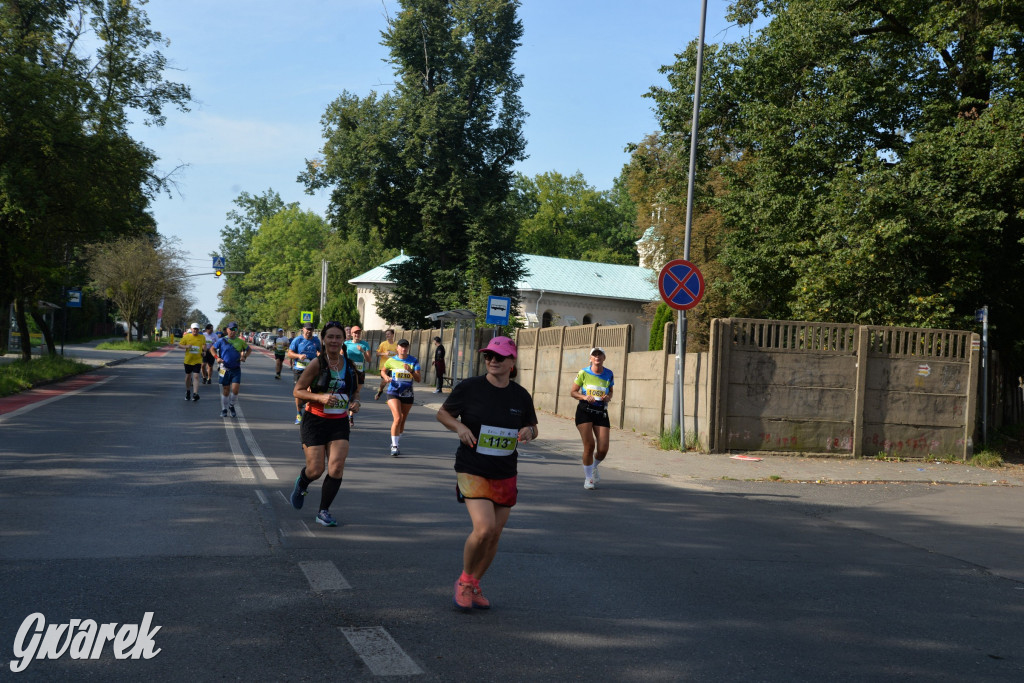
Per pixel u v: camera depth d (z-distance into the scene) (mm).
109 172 28000
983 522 10250
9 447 12242
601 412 11523
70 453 11852
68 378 28859
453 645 4809
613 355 21703
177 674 4227
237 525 7723
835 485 13031
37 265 27609
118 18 31516
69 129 26234
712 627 5449
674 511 10070
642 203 46812
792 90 22031
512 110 50250
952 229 17719
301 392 7953
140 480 9883
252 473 10727
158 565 6250
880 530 9570
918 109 21062
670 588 6395
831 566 7543
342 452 7996
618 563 7129
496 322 24250
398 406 13648
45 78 26188
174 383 29078
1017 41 19328
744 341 16109
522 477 12383
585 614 5578
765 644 5148
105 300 81375
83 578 5844
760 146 22375
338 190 50812
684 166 24125
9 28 28438
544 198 87375
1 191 25078
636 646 4973
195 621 5043
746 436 16125
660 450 16562
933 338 16453
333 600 5578
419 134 47656
